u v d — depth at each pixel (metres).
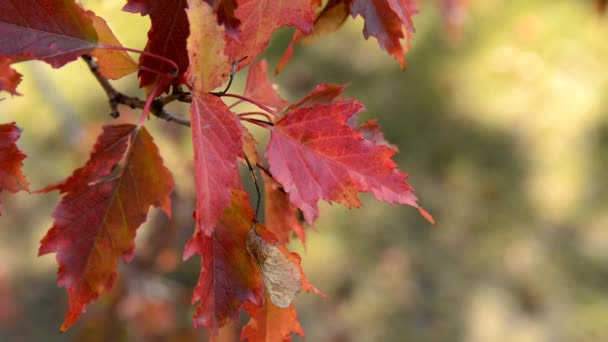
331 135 0.86
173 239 2.58
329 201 0.86
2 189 0.80
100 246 0.84
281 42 4.38
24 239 3.68
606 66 4.63
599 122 4.47
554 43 4.64
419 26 4.66
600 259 4.04
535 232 4.10
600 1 1.74
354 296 3.77
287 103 1.12
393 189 0.87
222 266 0.84
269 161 0.85
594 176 4.30
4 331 3.44
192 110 0.78
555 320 3.81
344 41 4.55
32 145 3.74
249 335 0.92
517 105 4.49
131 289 2.62
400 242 3.97
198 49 0.77
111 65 0.84
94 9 1.18
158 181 0.84
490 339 3.75
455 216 4.10
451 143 4.33
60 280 0.83
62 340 3.48
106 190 0.84
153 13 0.82
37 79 2.65
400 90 4.45
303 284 0.86
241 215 0.84
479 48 4.63
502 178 4.27
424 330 3.73
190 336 2.66
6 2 0.78
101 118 3.68
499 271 3.97
